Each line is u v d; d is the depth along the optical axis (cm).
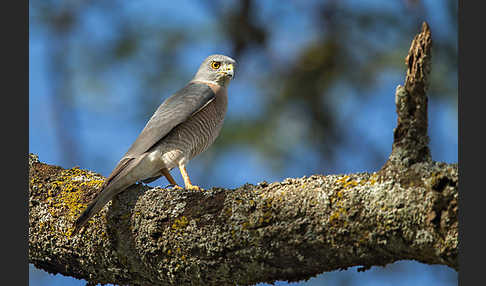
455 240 550
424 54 592
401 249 579
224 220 644
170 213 675
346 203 593
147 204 698
